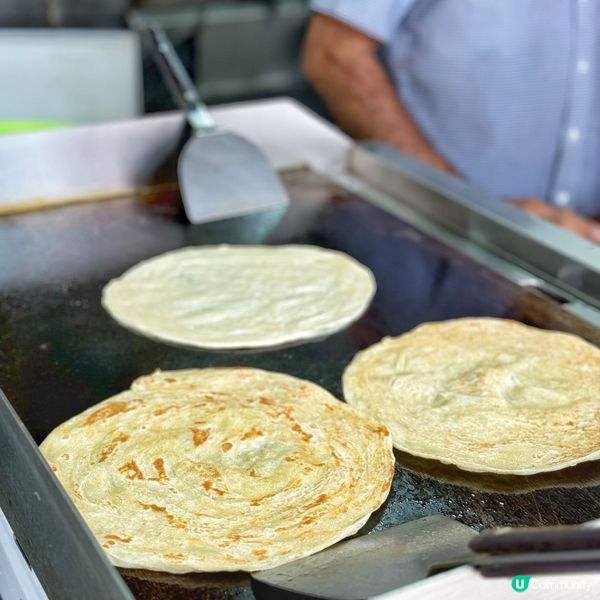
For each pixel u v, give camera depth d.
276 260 1.70
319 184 2.01
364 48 2.38
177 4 3.21
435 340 1.44
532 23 2.28
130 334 1.47
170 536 1.03
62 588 0.96
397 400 1.30
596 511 1.11
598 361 1.38
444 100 2.38
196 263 1.69
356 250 1.75
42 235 1.78
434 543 1.00
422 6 2.33
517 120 2.37
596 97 2.36
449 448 1.20
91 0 3.05
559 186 2.46
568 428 1.24
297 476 1.14
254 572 0.99
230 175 1.89
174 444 1.20
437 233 1.83
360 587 0.91
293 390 1.31
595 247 1.64
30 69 2.82
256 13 3.28
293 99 3.49
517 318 1.54
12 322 1.50
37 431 1.25
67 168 1.89
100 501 1.10
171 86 1.96
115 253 1.73
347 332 1.49
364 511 1.07
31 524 1.04
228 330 1.48
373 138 2.45
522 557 0.84
